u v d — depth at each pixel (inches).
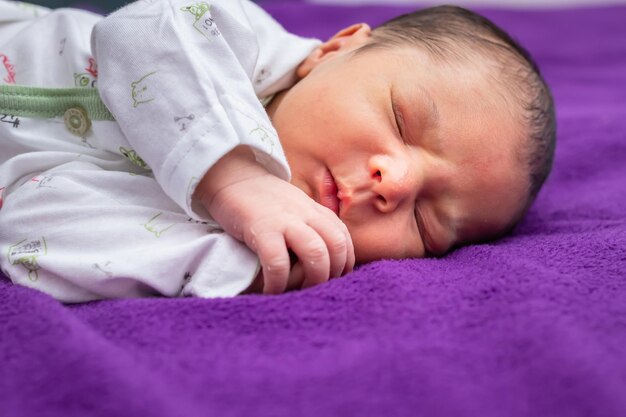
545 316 26.9
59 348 25.0
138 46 34.8
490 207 41.1
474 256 36.6
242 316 28.3
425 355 25.4
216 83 34.0
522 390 24.0
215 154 31.8
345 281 30.7
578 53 93.1
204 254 32.9
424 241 40.3
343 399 23.4
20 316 27.9
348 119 37.8
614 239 37.9
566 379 24.0
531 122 42.1
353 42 45.1
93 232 32.9
